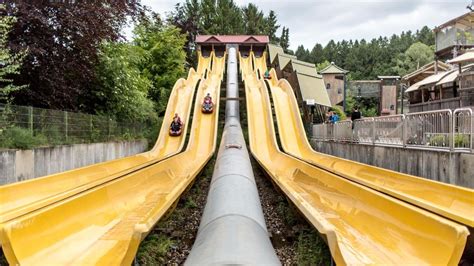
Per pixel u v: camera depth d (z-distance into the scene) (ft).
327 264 21.61
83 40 50.75
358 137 49.37
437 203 23.71
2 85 47.37
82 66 53.93
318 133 74.28
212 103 84.94
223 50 160.76
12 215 19.57
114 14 55.36
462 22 82.84
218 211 17.89
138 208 28.43
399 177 29.19
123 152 65.36
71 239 18.95
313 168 36.47
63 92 51.57
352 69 293.64
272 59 140.56
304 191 34.88
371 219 21.53
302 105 91.35
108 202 25.13
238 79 117.19
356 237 21.18
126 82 68.74
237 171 28.02
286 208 33.14
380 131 42.14
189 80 100.27
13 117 39.37
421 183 25.94
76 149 47.65
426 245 16.05
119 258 18.17
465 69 69.26
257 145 67.67
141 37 108.47
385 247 18.49
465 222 18.45
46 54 48.55
